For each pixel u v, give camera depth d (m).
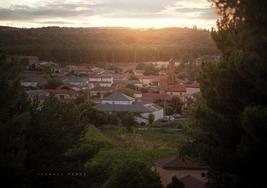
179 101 92.94
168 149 53.94
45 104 23.03
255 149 13.38
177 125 73.94
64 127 22.53
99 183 21.91
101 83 125.50
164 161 32.84
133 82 123.44
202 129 16.25
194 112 16.98
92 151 22.80
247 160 13.64
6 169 16.16
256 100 14.38
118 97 89.69
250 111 12.77
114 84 120.25
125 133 67.50
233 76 14.85
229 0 15.00
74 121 23.31
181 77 138.12
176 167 31.11
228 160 14.06
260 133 12.63
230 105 15.33
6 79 18.47
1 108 17.84
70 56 169.12
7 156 16.30
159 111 85.38
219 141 15.16
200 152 15.18
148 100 93.06
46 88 104.94
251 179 14.09
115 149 53.78
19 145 17.14
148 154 50.00
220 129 14.86
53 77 117.69
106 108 82.25
